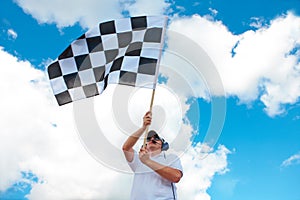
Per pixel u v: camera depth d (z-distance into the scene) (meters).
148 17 3.66
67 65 3.53
